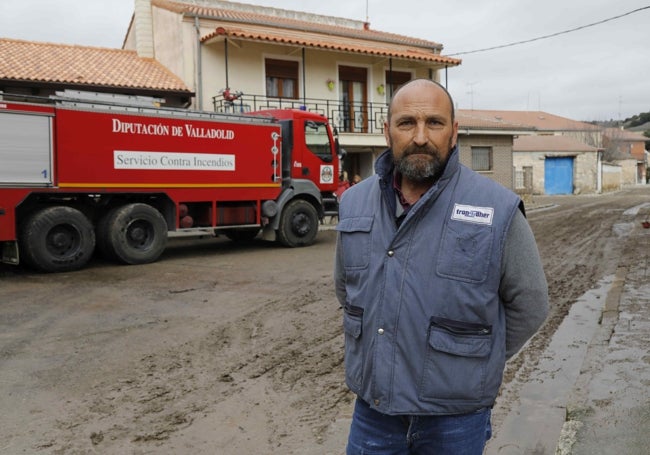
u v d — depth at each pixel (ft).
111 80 55.06
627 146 231.09
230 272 33.27
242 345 19.36
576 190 134.41
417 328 6.51
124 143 35.19
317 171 45.52
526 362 17.38
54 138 32.76
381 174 6.97
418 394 6.52
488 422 7.03
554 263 34.78
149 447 12.21
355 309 7.01
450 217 6.57
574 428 11.74
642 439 11.19
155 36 66.44
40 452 11.95
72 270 33.73
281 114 44.50
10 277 31.73
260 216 42.52
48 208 32.83
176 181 37.55
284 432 12.98
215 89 61.46
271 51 64.90
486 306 6.45
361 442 7.13
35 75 50.37
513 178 90.74
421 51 79.56
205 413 13.96
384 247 6.80
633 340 17.46
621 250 38.78
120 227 35.17
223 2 73.00
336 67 69.72
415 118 6.61
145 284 29.68
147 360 17.80
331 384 15.88
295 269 34.24
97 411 14.01
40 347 19.10
